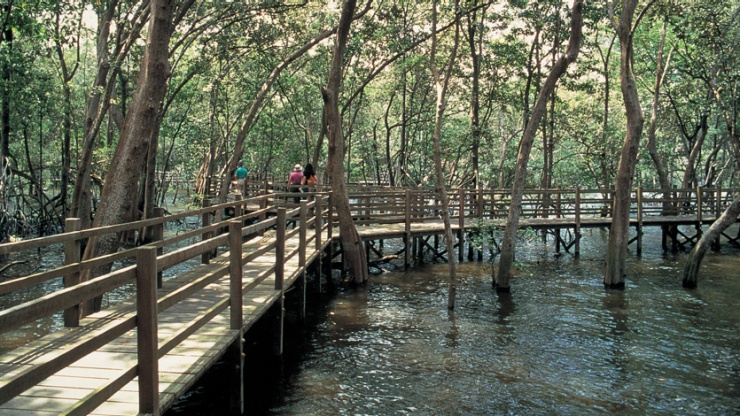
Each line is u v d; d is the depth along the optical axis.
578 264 16.94
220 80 22.91
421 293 12.97
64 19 17.05
